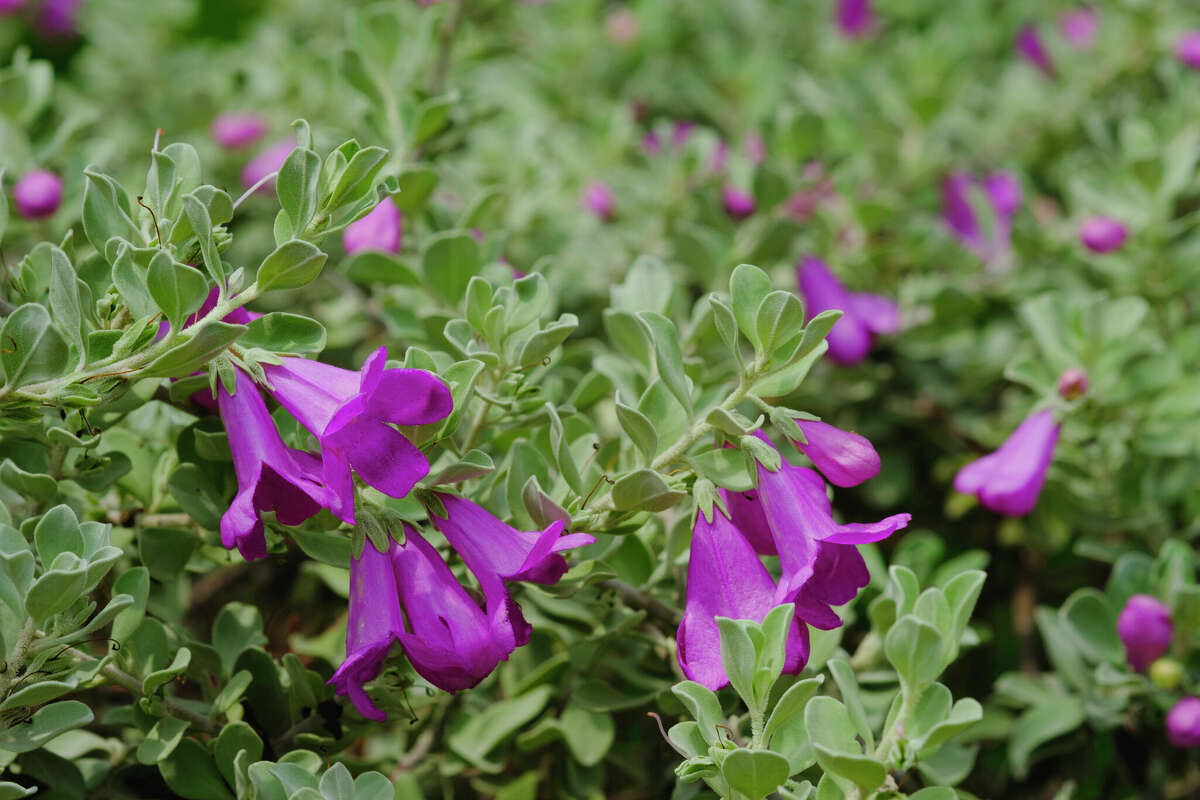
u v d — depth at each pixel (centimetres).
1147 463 60
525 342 51
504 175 67
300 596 61
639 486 49
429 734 56
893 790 49
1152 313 64
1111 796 60
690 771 49
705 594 49
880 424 64
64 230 59
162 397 53
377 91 59
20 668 49
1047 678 59
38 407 49
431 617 48
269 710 53
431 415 48
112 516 54
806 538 49
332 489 47
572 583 51
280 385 48
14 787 48
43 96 61
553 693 56
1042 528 62
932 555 57
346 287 61
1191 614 55
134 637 52
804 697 49
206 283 48
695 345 57
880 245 67
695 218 66
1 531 49
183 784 52
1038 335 59
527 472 52
